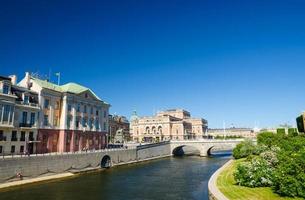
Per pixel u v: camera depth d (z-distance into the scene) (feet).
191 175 213.66
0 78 195.21
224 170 195.62
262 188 122.72
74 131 257.55
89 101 283.59
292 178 103.96
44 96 233.96
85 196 141.59
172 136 604.49
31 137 217.15
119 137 427.33
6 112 192.95
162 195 144.15
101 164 256.93
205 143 413.39
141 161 328.29
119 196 142.72
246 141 281.33
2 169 158.20
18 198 132.77
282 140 230.68
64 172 206.90
